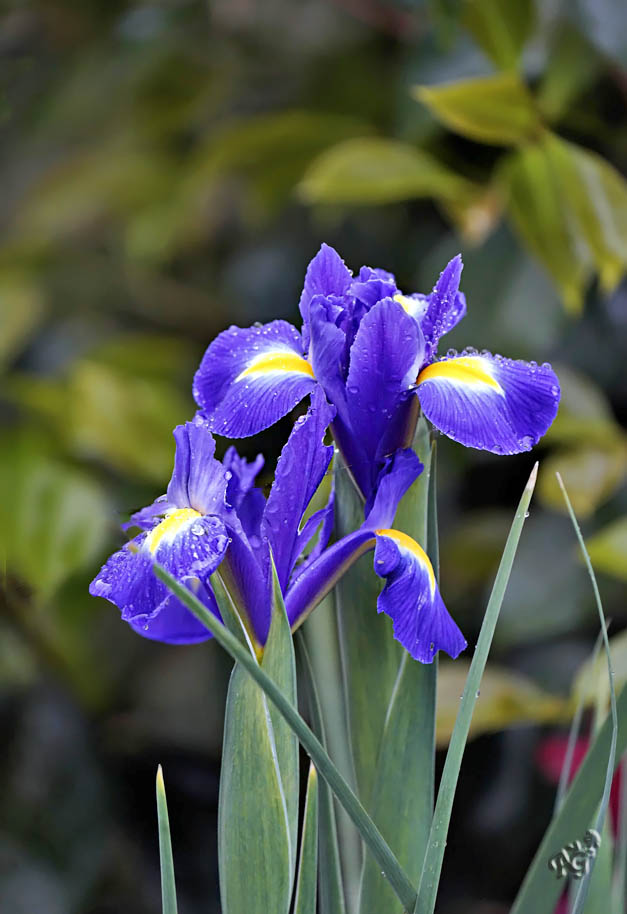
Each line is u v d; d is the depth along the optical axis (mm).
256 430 906
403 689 915
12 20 1647
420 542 915
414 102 1366
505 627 1320
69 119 1631
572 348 1419
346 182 1196
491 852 1518
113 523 1349
